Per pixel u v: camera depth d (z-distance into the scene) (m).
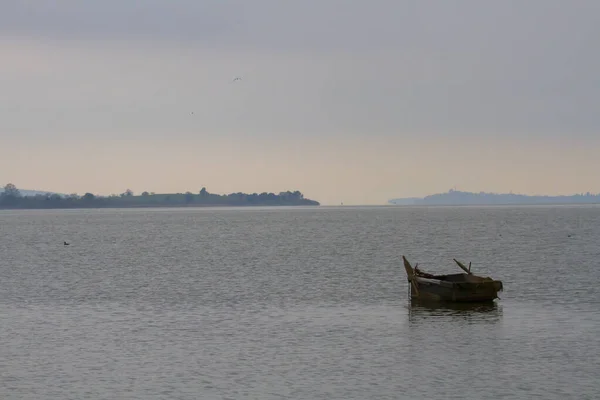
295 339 78.69
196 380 63.91
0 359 71.25
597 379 62.81
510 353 71.56
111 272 148.00
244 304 102.06
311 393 60.16
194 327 85.69
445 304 99.75
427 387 61.25
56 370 67.25
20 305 103.94
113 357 71.62
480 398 58.47
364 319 89.69
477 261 161.50
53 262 173.38
